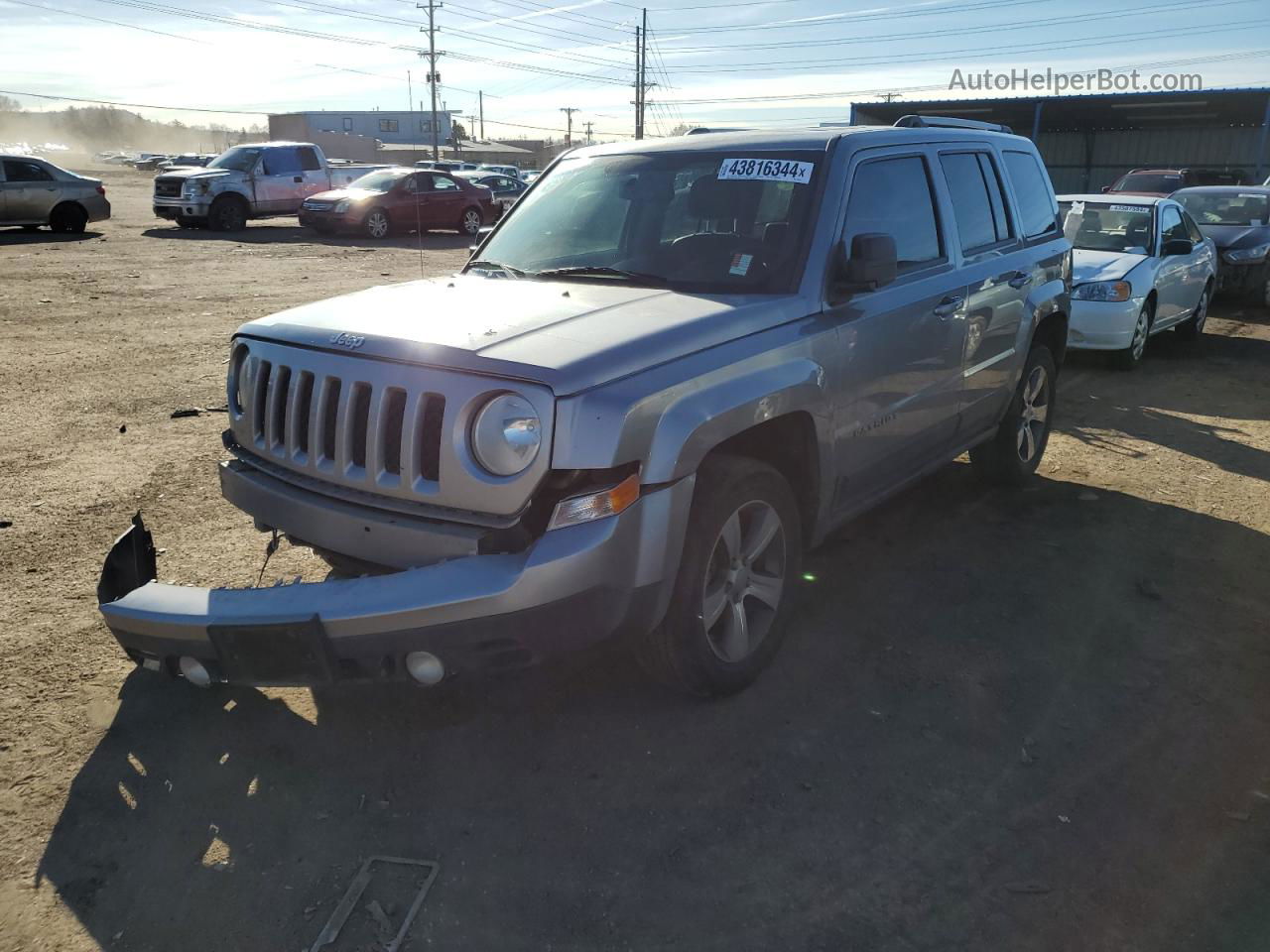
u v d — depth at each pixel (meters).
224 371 8.59
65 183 20.88
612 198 4.29
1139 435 7.14
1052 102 31.66
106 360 8.93
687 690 3.41
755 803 2.96
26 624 3.98
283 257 17.86
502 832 2.84
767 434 3.63
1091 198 10.69
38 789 2.99
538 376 2.77
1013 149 5.59
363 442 3.08
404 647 2.73
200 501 5.37
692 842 2.80
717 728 3.35
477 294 3.67
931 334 4.35
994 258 5.02
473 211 24.14
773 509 3.50
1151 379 9.18
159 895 2.58
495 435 2.80
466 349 2.91
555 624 2.79
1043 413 5.95
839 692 3.58
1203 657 3.85
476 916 2.52
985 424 5.26
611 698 3.53
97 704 3.44
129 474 5.80
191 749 3.21
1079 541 5.04
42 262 16.06
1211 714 3.46
